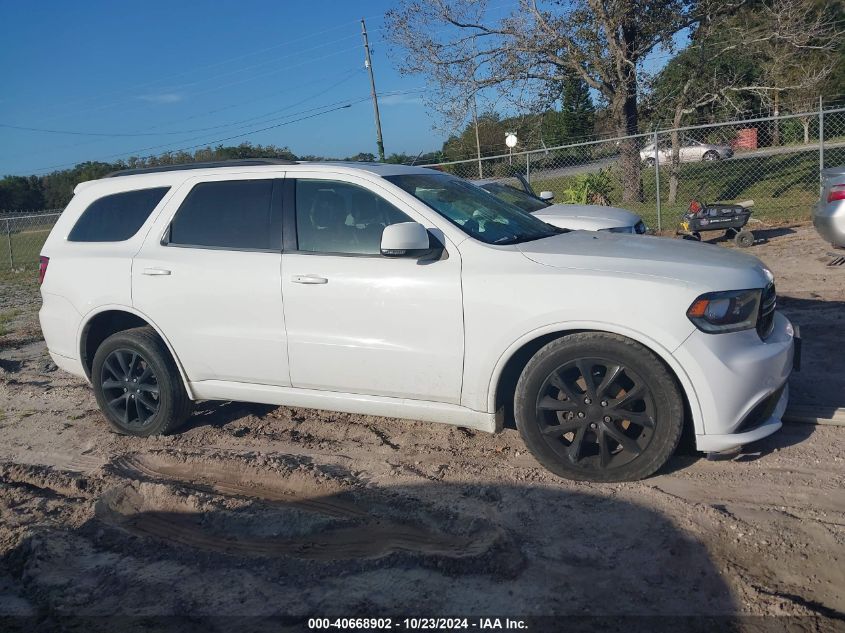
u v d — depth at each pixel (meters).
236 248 4.68
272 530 3.74
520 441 4.56
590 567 3.18
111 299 5.00
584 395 3.88
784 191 17.78
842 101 22.91
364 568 3.31
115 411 5.20
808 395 4.95
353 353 4.31
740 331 3.73
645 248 4.20
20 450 5.14
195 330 4.75
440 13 18.45
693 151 20.06
